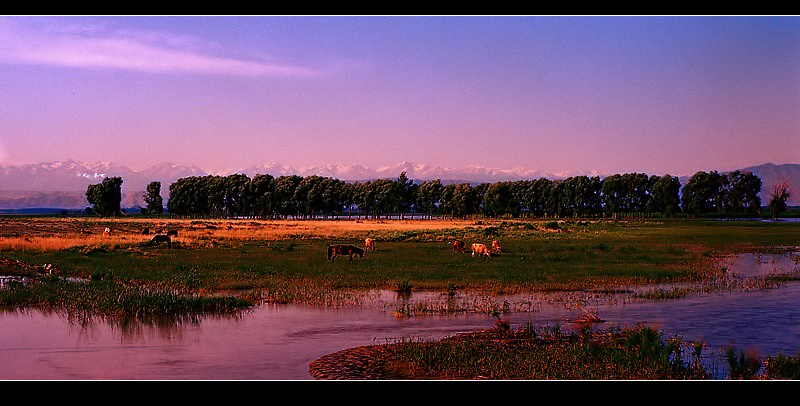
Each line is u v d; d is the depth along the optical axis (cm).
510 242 6034
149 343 1659
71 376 1333
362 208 18350
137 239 6006
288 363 1448
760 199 16462
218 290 2698
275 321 1978
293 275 3212
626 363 1367
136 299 2180
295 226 10412
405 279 2841
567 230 8581
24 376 1338
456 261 4016
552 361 1394
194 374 1349
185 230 8256
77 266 3681
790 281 3009
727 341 1684
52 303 2252
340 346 1628
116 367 1406
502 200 17525
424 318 2030
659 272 3328
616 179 17788
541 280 2997
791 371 1315
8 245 4900
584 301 2383
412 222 13712
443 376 1309
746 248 5334
